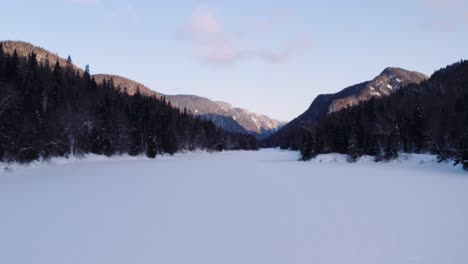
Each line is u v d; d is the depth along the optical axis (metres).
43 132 54.34
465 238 14.19
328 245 13.26
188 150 122.75
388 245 13.25
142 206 20.58
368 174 44.12
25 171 43.38
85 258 11.69
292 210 19.75
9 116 47.00
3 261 11.34
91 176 38.12
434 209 20.23
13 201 21.94
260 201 22.64
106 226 15.84
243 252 12.43
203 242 13.55
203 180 35.16
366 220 17.39
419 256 12.02
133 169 49.38
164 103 138.75
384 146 79.56
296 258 11.81
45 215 17.97
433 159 62.84
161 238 14.05
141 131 89.62
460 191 27.97
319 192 27.08
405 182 34.62
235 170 49.47
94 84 102.38
